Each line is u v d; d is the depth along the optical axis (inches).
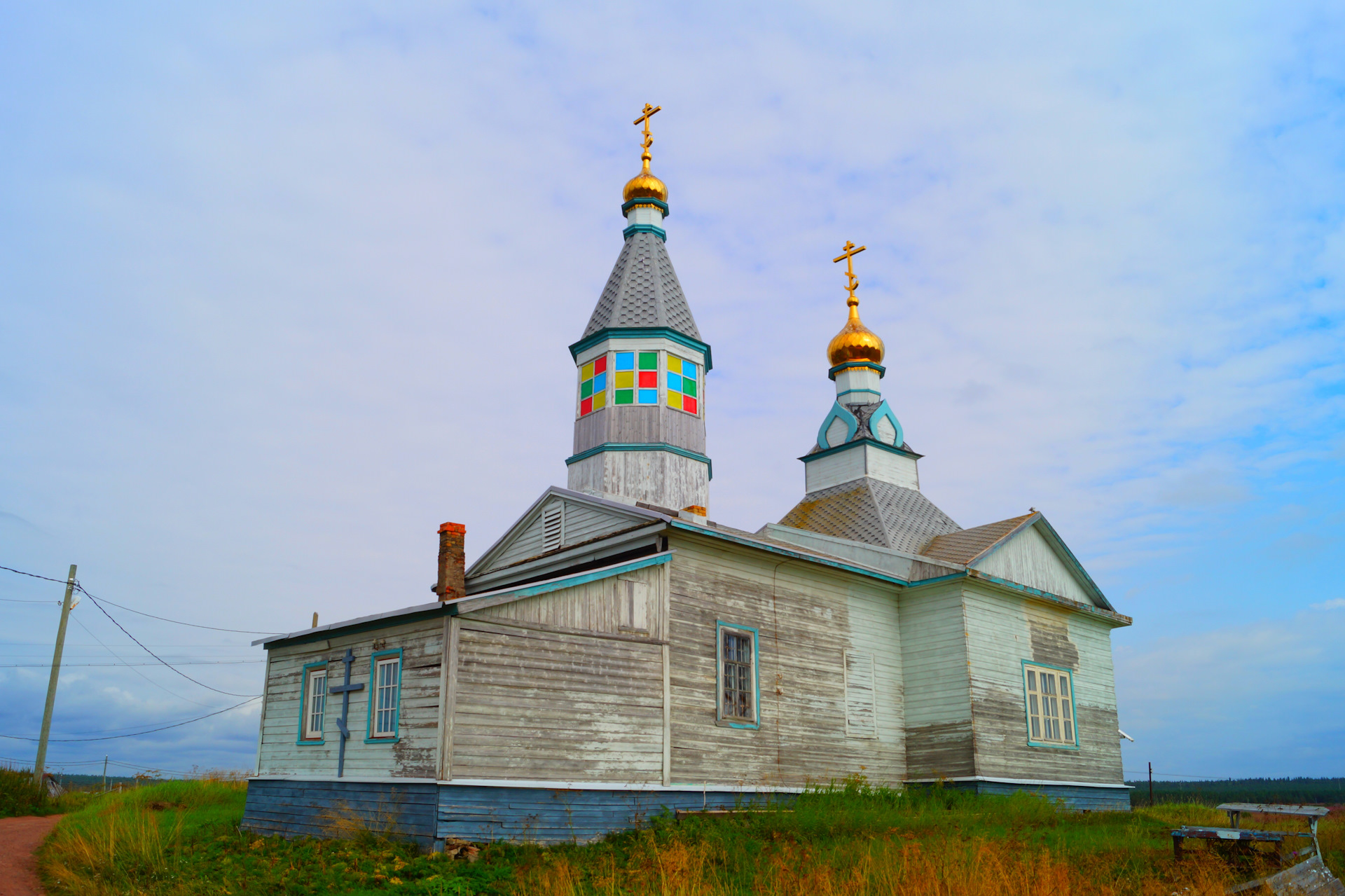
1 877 605.9
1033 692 1007.0
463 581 783.7
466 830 592.7
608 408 1032.2
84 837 666.8
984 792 897.5
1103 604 1143.0
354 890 499.5
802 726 839.7
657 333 1049.5
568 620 680.4
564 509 922.7
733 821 673.0
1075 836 695.1
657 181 1165.7
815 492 1273.4
